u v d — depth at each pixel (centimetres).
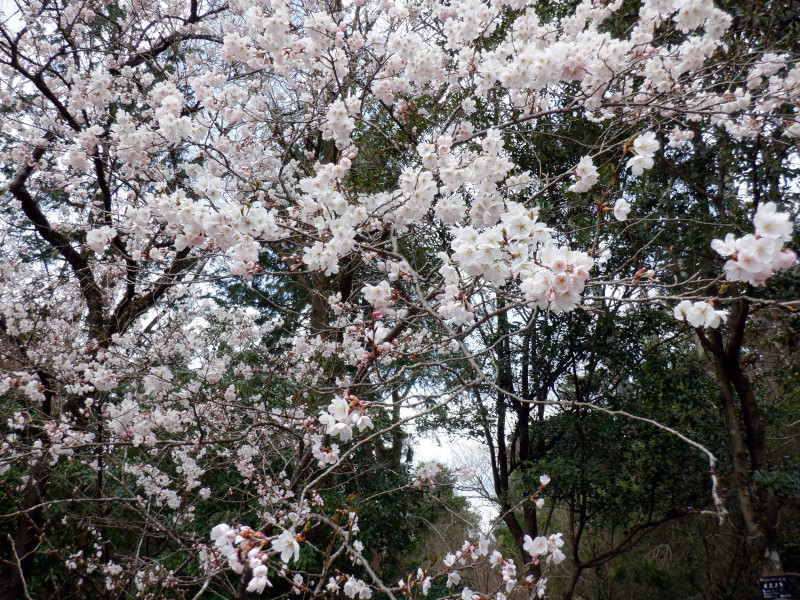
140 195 426
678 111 294
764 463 557
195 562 504
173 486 547
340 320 438
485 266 193
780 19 464
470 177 251
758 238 144
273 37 297
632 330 641
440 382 759
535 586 268
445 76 366
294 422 436
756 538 553
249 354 572
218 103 341
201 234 239
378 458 842
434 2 364
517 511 955
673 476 646
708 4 257
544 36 346
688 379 606
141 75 493
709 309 165
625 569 807
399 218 289
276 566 226
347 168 251
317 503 384
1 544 546
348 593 247
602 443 693
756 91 384
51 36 528
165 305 538
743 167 516
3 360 436
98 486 480
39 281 537
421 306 261
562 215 608
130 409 328
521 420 793
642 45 312
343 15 414
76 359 464
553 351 691
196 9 545
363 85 363
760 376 675
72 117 440
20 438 456
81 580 536
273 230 239
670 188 522
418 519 794
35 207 484
